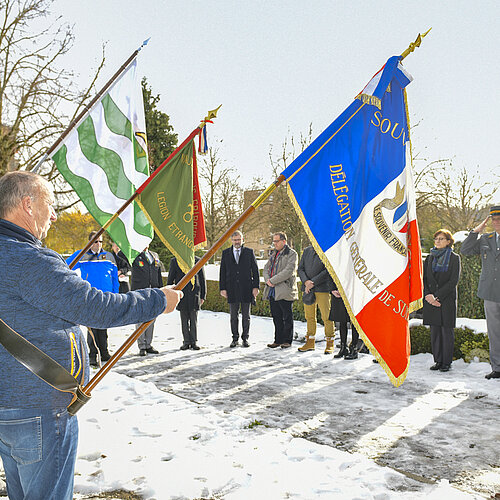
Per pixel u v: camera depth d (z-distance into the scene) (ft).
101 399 16.92
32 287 5.71
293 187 9.70
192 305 26.86
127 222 14.42
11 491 6.41
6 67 52.31
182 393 18.16
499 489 10.38
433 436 13.56
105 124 14.29
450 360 21.31
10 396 5.78
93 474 10.95
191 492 10.11
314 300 25.76
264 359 24.32
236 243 28.07
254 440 13.05
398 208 10.34
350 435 13.69
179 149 14.29
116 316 6.13
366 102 10.27
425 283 21.70
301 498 9.82
